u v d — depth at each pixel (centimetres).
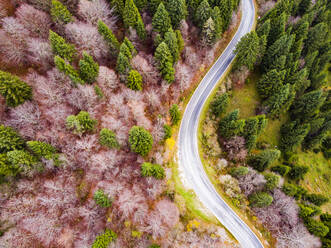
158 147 4653
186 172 4753
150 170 3738
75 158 3625
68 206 3456
